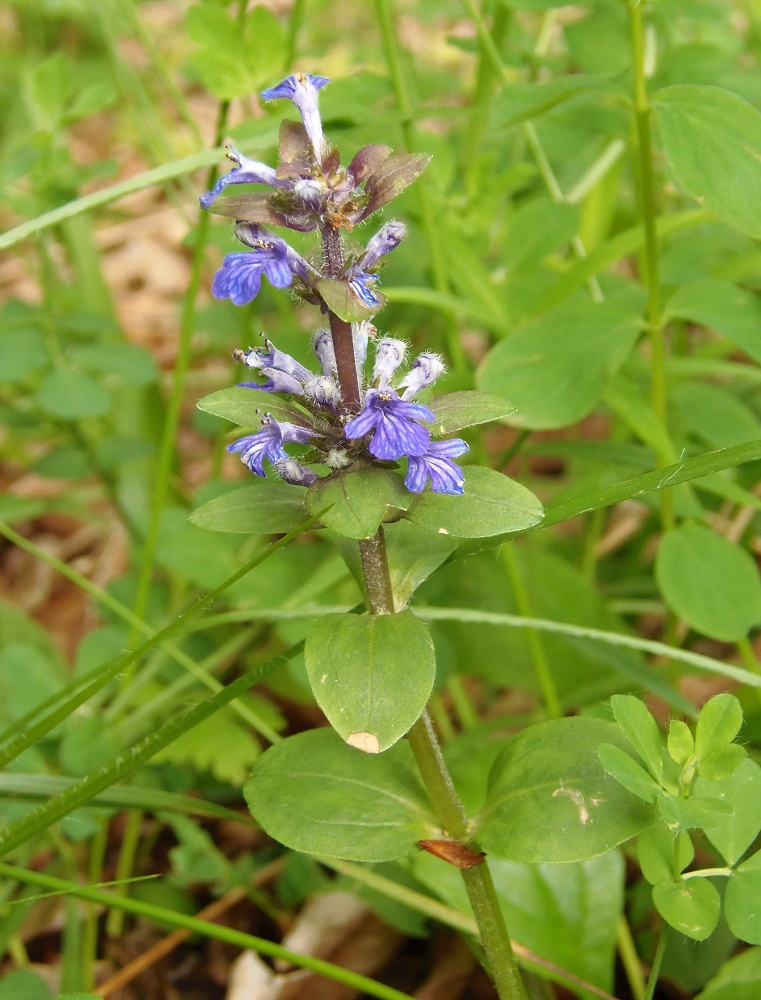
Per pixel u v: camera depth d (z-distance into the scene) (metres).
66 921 0.29
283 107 0.31
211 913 0.31
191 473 0.50
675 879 0.22
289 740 0.24
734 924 0.21
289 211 0.21
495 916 0.23
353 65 0.54
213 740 0.32
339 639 0.21
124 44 0.78
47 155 0.36
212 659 0.34
